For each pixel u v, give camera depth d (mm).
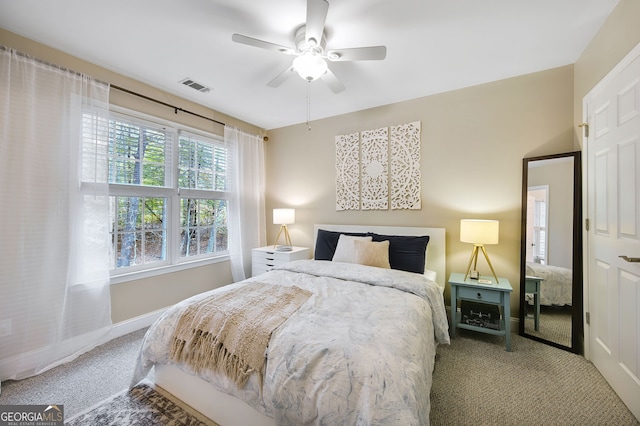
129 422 1381
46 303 1856
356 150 3273
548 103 2293
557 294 2139
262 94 2797
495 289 2141
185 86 2605
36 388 1641
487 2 1551
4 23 1706
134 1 1536
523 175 2363
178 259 2871
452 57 2117
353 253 2631
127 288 2416
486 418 1404
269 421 1193
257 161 3766
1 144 1701
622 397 1504
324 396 969
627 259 1371
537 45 1959
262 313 1442
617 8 1558
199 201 3158
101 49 1993
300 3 1562
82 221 2045
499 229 2508
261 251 3455
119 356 2004
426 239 2604
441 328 1824
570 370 1819
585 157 1941
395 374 970
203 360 1351
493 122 2520
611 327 1629
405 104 2951
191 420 1394
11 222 1735
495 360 1962
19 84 1769
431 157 2816
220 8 1596
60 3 1540
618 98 1545
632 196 1419
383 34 1833
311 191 3654
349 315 1420
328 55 1740
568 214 2080
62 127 1940
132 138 2496
